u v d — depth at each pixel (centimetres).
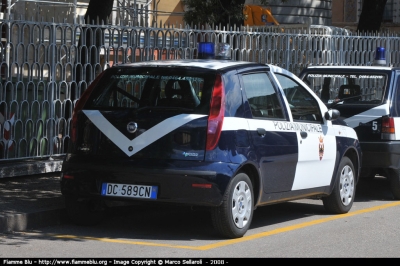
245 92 888
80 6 1891
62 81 1217
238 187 861
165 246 833
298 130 966
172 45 1355
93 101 889
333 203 1070
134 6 2130
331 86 1285
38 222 927
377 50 1450
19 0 1727
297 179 967
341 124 1090
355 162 1123
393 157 1185
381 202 1211
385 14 4034
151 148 838
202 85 855
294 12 3669
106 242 852
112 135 855
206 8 1681
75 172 867
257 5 3372
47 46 1189
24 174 1171
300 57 1638
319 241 884
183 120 834
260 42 1535
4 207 948
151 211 1080
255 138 880
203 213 1069
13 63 1137
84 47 1238
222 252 805
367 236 920
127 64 908
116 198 846
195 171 820
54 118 1220
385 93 1216
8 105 1145
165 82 871
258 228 963
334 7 4181
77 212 922
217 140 831
